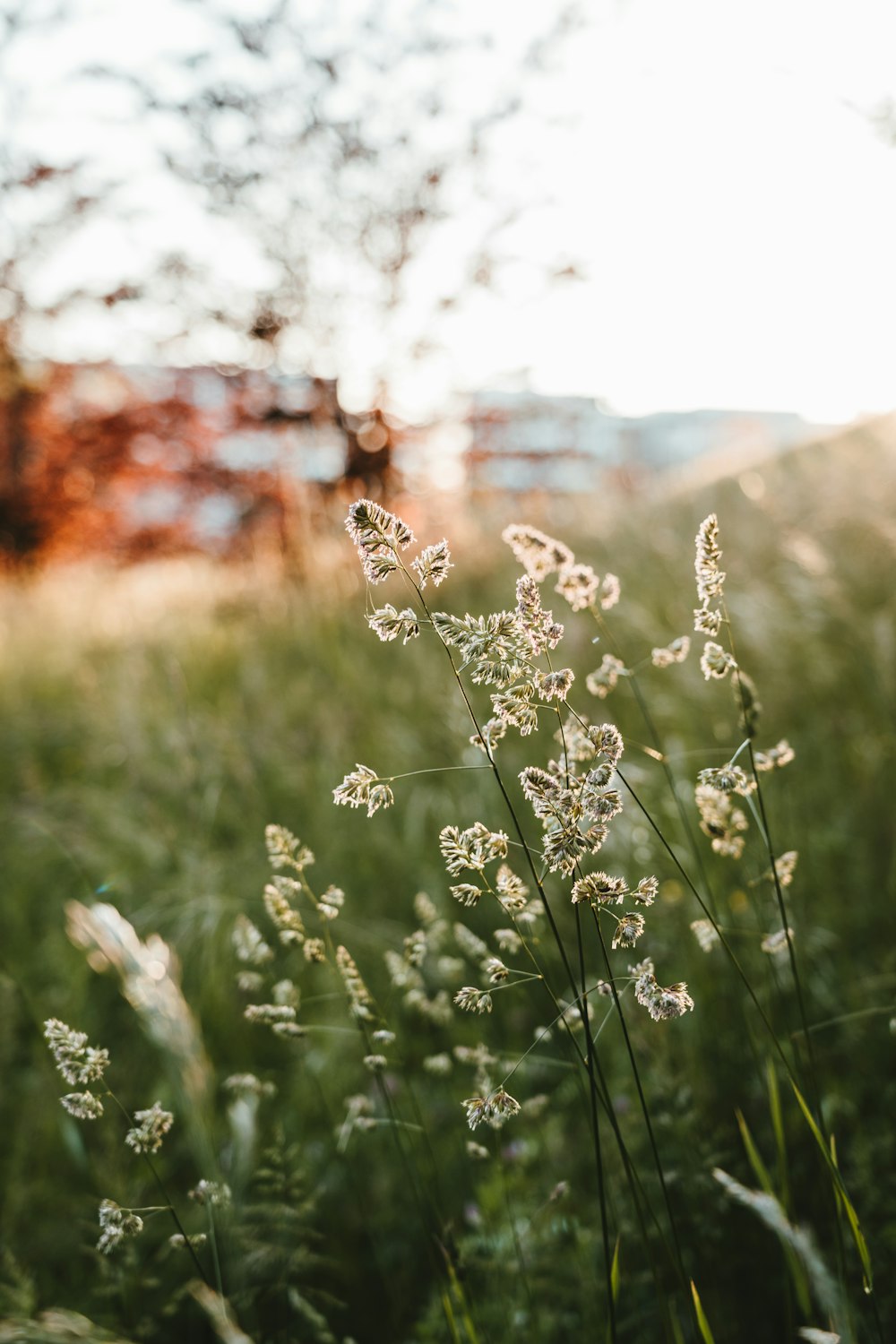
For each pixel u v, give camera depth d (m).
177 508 17.05
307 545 7.95
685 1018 2.24
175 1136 2.55
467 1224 2.19
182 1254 2.20
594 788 1.05
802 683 3.98
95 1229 2.13
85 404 15.72
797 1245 1.12
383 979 2.70
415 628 1.03
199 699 5.80
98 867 3.95
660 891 2.49
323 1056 2.58
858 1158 1.86
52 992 3.19
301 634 6.57
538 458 11.99
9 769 5.45
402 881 3.46
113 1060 2.78
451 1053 2.59
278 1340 1.95
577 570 1.30
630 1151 2.04
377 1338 2.07
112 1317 1.90
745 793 1.25
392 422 10.05
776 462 7.66
